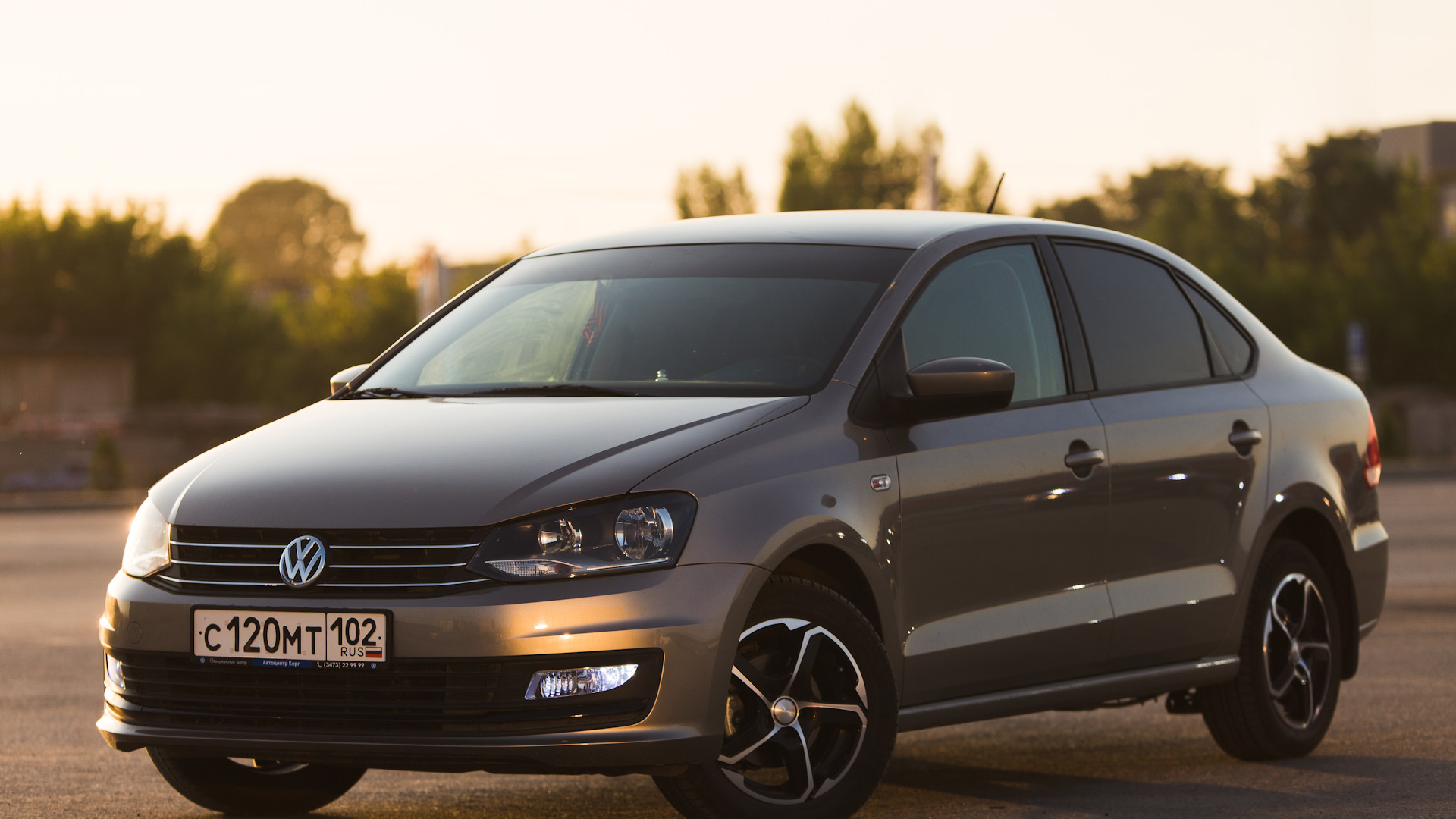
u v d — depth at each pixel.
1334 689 8.34
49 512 37.84
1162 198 101.56
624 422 5.96
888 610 6.20
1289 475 8.09
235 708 5.66
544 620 5.38
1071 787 7.45
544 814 6.93
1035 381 7.05
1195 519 7.55
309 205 193.62
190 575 5.79
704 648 5.53
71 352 80.25
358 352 77.94
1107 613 7.08
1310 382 8.54
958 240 7.11
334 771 7.07
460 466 5.70
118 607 5.88
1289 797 7.17
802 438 6.04
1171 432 7.48
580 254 7.63
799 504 5.87
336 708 5.54
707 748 5.57
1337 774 7.71
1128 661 7.26
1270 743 7.99
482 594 5.40
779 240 7.22
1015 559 6.71
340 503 5.63
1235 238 92.00
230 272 90.38
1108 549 7.13
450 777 7.84
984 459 6.60
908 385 6.43
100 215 86.94
